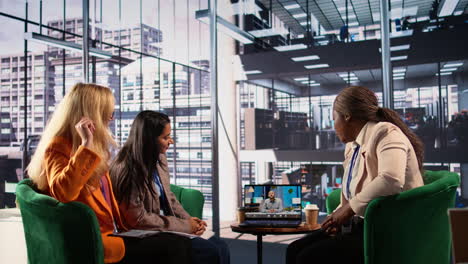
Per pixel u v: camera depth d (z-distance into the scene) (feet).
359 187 5.85
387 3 10.86
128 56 31.60
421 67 24.57
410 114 24.76
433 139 24.06
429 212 5.28
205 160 36.50
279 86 28.99
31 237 5.49
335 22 28.02
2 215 7.94
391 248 4.99
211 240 7.49
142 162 6.54
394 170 5.09
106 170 5.53
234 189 28.89
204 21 14.57
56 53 27.45
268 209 7.61
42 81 27.09
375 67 25.45
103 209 5.53
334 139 28.14
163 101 33.83
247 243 16.05
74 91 5.56
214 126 13.89
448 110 23.86
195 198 8.71
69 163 4.90
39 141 5.55
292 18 28.55
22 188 5.36
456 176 5.95
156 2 32.53
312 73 27.40
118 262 5.39
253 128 28.66
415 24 24.12
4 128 26.89
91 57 29.40
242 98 29.27
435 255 5.62
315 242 6.07
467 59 23.22
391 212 4.90
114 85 30.78
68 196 4.81
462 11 23.12
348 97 6.02
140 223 6.31
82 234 4.75
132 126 6.82
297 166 30.19
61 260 4.98
